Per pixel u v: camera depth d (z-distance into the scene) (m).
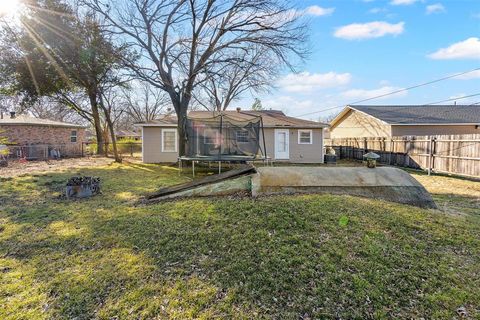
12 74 13.34
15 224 4.20
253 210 4.04
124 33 11.36
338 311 2.18
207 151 10.41
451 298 2.29
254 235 3.33
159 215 4.23
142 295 2.42
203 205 4.48
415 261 2.79
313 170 5.44
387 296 2.33
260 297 2.35
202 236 3.41
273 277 2.59
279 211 3.91
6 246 3.45
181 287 2.51
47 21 12.08
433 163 10.72
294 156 14.41
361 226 3.47
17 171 9.88
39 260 3.08
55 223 4.21
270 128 14.20
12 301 2.39
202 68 11.45
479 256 2.93
